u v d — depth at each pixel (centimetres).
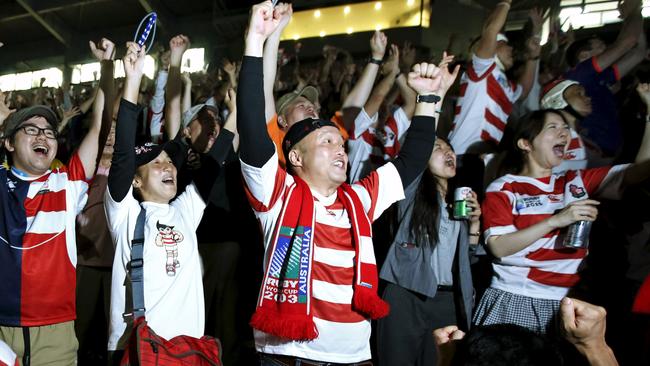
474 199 305
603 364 128
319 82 693
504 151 352
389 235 323
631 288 319
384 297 302
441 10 1577
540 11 485
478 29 1518
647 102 295
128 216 251
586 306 129
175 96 416
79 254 369
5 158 287
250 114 208
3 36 2183
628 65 426
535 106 446
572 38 568
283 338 214
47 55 2139
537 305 281
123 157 244
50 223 277
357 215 227
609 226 329
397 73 393
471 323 298
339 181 233
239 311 353
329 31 1778
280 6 288
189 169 360
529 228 280
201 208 278
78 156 296
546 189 301
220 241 351
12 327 266
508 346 108
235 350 351
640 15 418
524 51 465
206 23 1816
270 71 289
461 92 402
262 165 212
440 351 141
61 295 276
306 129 236
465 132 392
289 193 224
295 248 213
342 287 218
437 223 305
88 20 2027
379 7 1698
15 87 2206
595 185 299
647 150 289
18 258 267
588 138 397
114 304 246
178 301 245
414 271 296
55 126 294
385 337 298
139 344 221
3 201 272
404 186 252
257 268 347
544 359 106
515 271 287
